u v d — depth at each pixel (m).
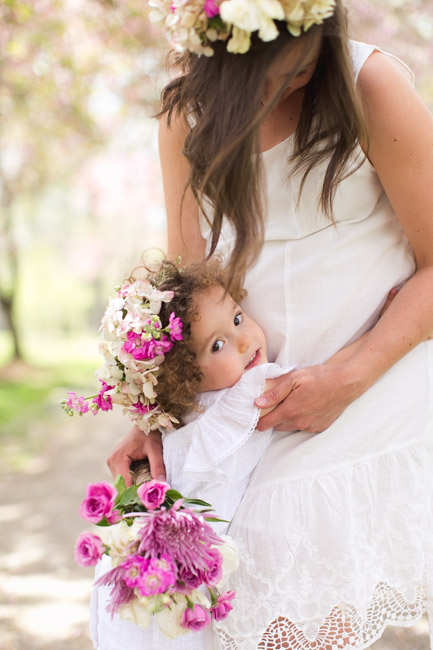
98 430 6.96
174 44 1.26
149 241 16.03
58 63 6.64
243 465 1.44
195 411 1.46
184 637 1.35
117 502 1.29
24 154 10.70
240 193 1.25
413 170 1.36
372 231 1.49
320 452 1.42
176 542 1.18
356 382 1.39
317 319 1.47
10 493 4.64
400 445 1.45
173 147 1.64
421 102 1.38
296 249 1.46
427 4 5.05
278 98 1.23
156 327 1.39
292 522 1.39
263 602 1.38
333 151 1.38
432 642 1.50
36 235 21.36
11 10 5.84
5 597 3.05
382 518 1.44
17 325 13.41
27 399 8.90
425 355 1.51
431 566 1.48
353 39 1.52
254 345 1.46
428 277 1.45
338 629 1.42
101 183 12.84
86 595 3.07
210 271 1.46
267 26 1.15
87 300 30.41
